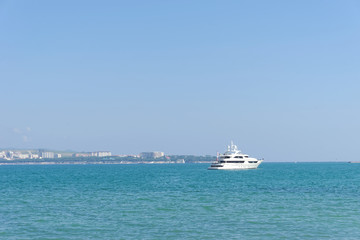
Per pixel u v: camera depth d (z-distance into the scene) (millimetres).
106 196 73188
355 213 50781
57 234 38938
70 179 145375
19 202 63781
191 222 44781
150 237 37469
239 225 42969
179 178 150250
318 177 154625
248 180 133375
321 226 42281
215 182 121562
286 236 37625
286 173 199875
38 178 157000
